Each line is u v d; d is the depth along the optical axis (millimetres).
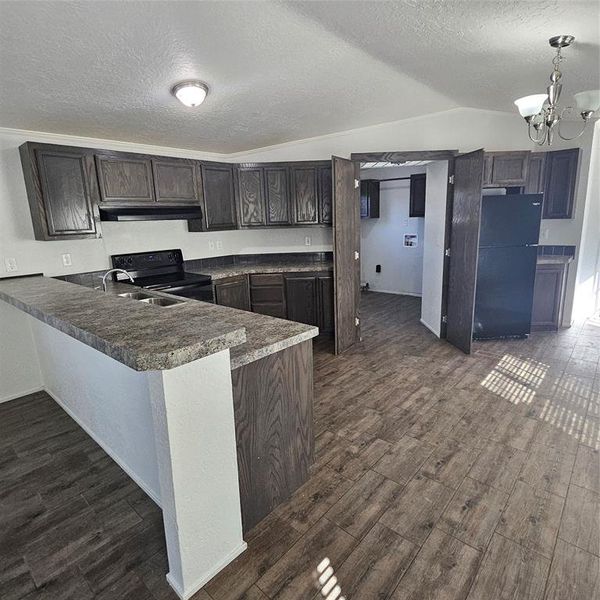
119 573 1596
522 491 1969
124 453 2213
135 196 3557
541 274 4371
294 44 2062
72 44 1797
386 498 1959
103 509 1958
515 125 4062
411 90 3092
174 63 2104
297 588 1506
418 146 4070
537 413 2711
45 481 2180
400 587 1492
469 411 2770
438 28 1960
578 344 4051
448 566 1571
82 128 3125
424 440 2441
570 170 4148
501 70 2613
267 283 4348
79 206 3197
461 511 1855
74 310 1794
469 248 3691
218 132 3629
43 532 1822
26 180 3088
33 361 3266
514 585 1479
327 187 4406
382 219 6758
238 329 1409
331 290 4332
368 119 3869
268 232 4871
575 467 2137
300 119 3551
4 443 2559
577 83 2877
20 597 1502
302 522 1826
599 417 2633
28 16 1537
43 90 2295
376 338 4449
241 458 1698
